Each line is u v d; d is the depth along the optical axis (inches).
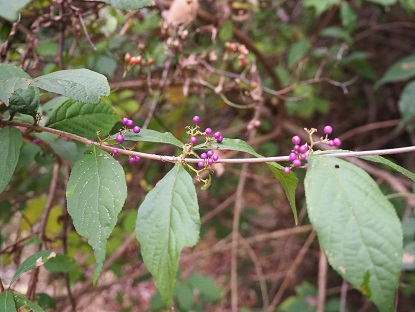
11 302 50.4
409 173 48.2
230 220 162.6
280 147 143.6
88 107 58.1
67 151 70.4
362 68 144.9
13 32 76.6
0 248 99.4
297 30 155.7
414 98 125.2
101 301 135.9
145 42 102.6
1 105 54.8
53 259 73.2
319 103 144.6
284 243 171.2
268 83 134.5
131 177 112.3
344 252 40.6
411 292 138.9
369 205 42.3
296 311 130.6
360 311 150.7
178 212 45.8
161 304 111.3
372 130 167.5
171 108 123.2
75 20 83.6
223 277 180.7
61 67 83.9
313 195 43.2
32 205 99.5
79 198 48.9
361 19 159.8
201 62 94.9
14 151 52.9
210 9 116.0
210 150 53.9
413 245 98.5
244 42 113.3
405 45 164.1
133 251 111.3
